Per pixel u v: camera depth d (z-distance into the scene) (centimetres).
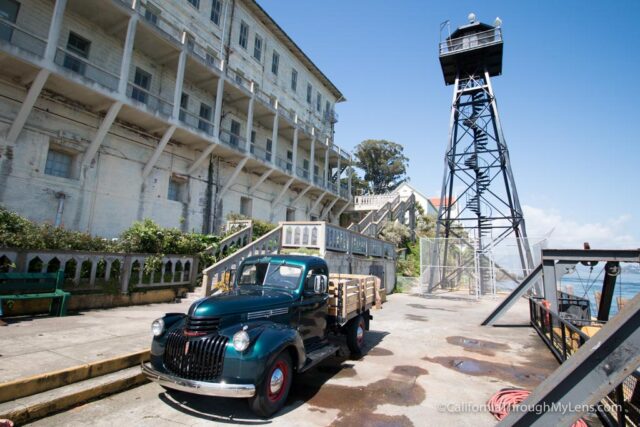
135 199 1622
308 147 3139
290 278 579
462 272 2292
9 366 440
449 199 2280
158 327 449
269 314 489
